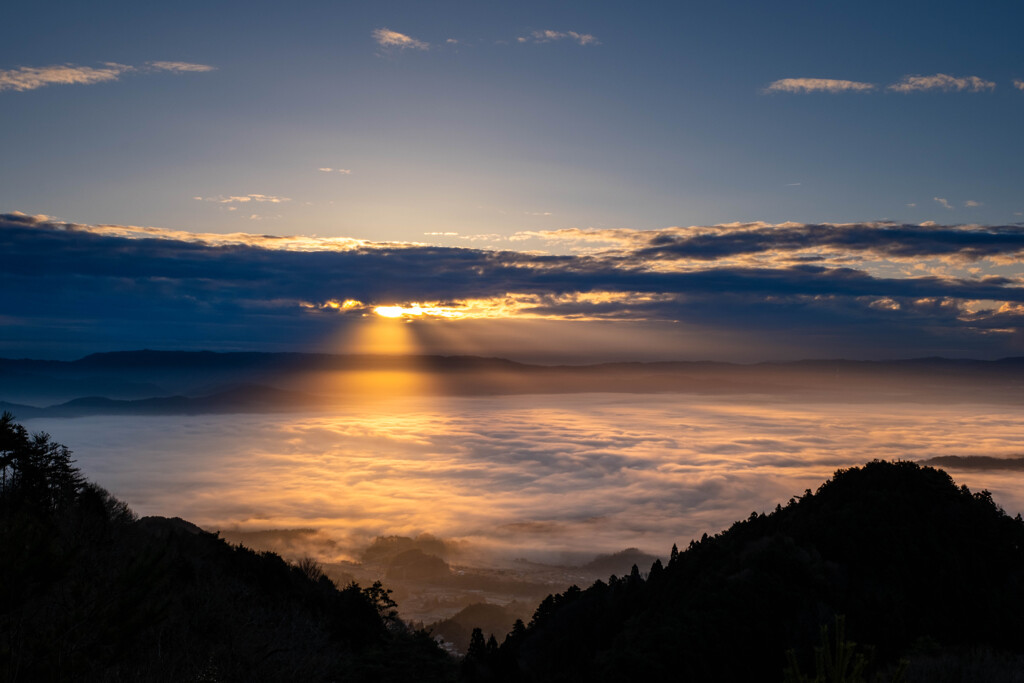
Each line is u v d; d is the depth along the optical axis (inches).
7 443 1139.3
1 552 434.9
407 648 971.3
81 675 451.8
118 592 481.1
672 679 1625.2
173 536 1165.1
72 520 997.8
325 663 882.1
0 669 418.3
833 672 448.5
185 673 657.0
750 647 1702.8
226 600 946.1
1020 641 1692.9
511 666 1861.5
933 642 1234.6
